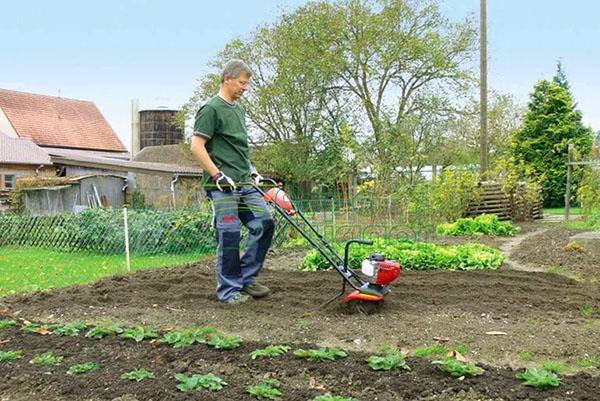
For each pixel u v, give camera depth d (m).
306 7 32.44
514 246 12.04
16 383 4.04
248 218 6.23
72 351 4.68
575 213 25.61
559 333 4.86
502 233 14.76
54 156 30.14
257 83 32.91
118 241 12.95
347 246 5.75
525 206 19.91
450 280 7.36
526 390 3.69
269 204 6.29
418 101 30.30
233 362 4.32
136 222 12.88
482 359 4.36
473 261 8.66
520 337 4.75
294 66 31.25
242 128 6.18
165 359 4.42
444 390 3.72
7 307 6.32
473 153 33.25
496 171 19.39
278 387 3.82
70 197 24.53
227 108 6.07
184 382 3.84
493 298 6.16
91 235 13.36
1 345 4.87
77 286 7.44
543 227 16.92
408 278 7.55
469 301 6.04
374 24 31.06
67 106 42.12
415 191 13.27
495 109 35.97
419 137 21.53
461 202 17.19
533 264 9.28
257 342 4.73
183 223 12.14
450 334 4.86
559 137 33.38
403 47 31.05
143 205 28.05
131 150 47.94
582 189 17.06
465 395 3.66
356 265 8.73
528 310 5.65
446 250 9.16
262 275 7.99
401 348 4.60
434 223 14.83
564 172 32.47
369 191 13.19
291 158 31.41
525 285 6.89
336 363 4.21
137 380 3.97
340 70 32.22
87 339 4.98
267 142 33.22
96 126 42.56
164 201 27.56
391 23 31.27
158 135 46.91
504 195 18.98
